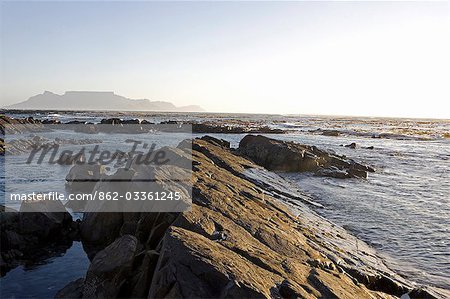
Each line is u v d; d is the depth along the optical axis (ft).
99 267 33.32
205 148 91.20
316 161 119.03
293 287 27.43
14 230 49.70
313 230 52.42
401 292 38.96
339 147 189.06
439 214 71.92
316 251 42.16
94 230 51.75
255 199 56.70
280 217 52.54
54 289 39.06
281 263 32.71
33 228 50.39
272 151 120.16
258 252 34.27
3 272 42.78
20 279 41.22
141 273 33.24
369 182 104.58
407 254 51.44
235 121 483.51
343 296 29.17
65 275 42.42
